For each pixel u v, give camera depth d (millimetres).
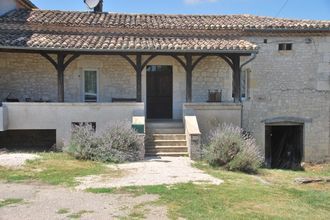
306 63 16406
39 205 7164
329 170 15508
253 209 7289
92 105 14000
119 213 6738
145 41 14852
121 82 16438
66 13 18109
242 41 15188
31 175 9664
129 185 8766
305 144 16469
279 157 17094
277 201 7977
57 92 15617
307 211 7422
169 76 16734
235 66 14672
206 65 16531
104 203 7332
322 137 16562
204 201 7613
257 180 10188
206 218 6602
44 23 15844
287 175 12086
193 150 12656
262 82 16359
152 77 16672
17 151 13539
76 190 8289
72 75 16312
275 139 17234
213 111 14430
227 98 16531
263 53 16328
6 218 6426
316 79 16469
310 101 16500
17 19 15836
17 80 16094
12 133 15375
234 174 10734
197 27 16266
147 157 12930
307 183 10828
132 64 14469
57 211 6809
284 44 16406
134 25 16234
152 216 6621
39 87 16172
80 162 11453
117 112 14070
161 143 13648
